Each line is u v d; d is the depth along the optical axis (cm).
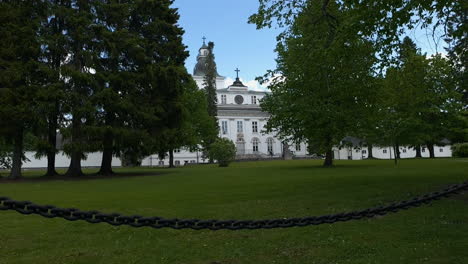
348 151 6994
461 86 1364
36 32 2428
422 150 7069
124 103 2545
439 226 657
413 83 1641
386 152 7081
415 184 1259
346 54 1250
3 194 1362
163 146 2836
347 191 1166
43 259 530
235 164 4584
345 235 621
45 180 2322
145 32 2984
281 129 3225
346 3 1068
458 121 4194
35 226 754
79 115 2420
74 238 652
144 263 509
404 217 742
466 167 2106
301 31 1430
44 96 2298
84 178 2459
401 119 3084
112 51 2562
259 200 1054
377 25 1074
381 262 482
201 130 5284
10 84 2262
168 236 657
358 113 2734
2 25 2319
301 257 516
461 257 489
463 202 885
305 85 2488
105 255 548
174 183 1741
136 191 1402
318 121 2634
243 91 8900
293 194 1159
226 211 881
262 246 576
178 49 3017
